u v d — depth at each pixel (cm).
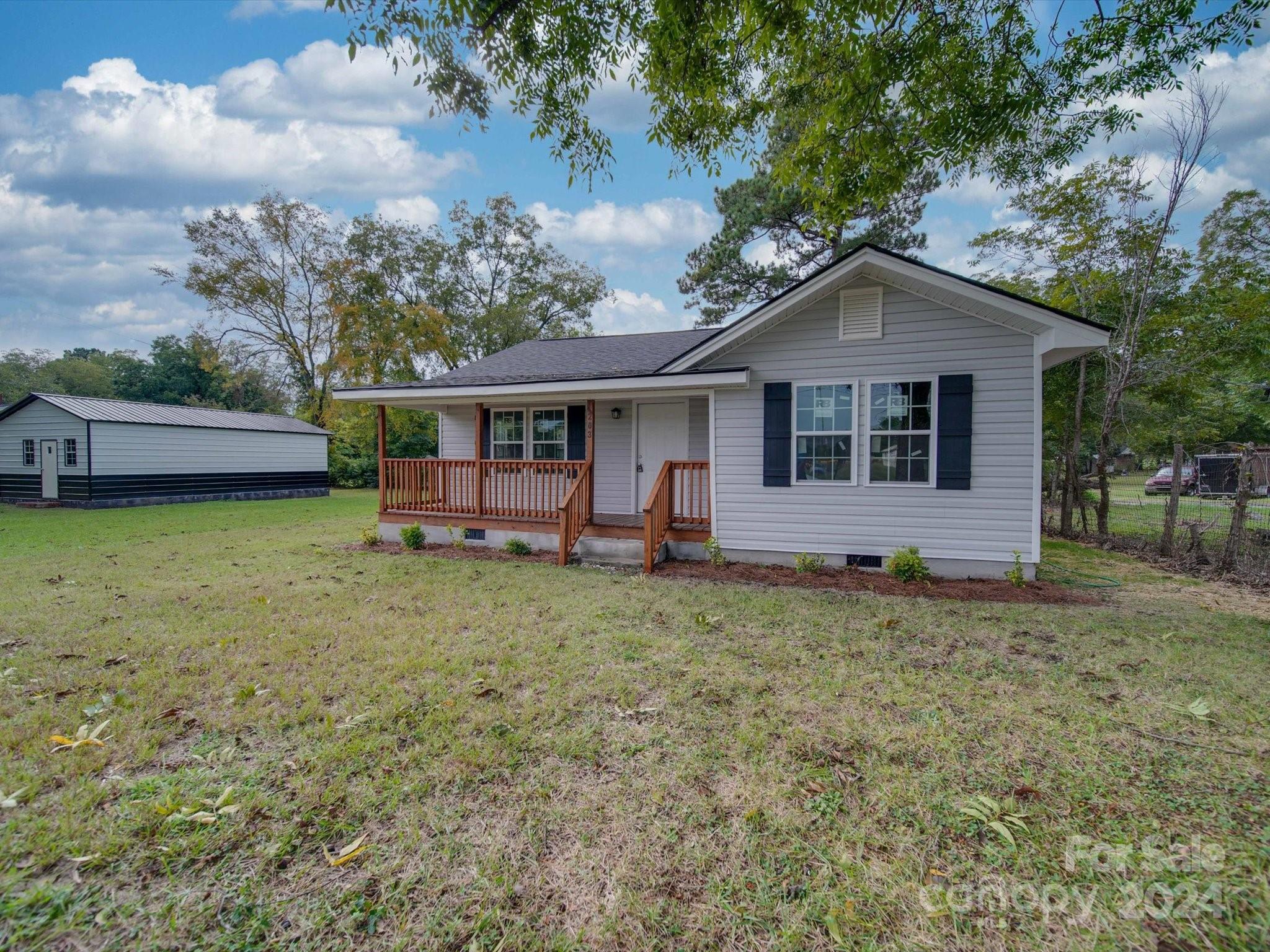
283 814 237
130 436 1684
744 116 573
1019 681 376
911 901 193
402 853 215
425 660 410
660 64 497
